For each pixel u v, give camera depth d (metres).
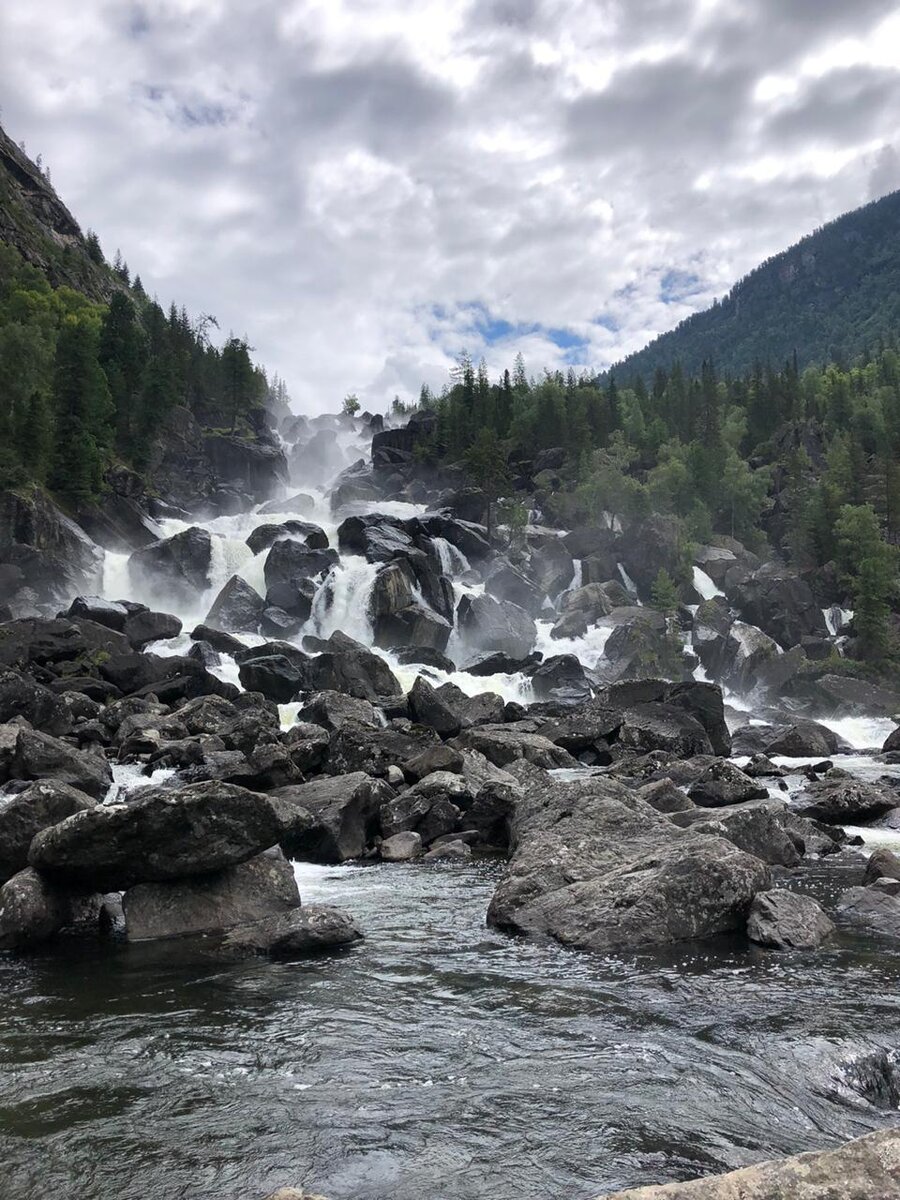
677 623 82.69
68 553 72.88
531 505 124.31
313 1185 6.33
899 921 14.30
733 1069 8.46
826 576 105.62
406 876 18.88
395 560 73.50
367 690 50.72
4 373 98.94
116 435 110.31
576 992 10.95
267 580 73.06
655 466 143.38
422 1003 10.54
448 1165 6.61
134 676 47.38
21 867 14.89
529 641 75.69
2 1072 8.48
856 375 198.62
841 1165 4.72
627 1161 6.66
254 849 14.48
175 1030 9.62
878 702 72.31
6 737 25.88
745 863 14.39
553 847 15.81
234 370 142.12
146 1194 6.22
